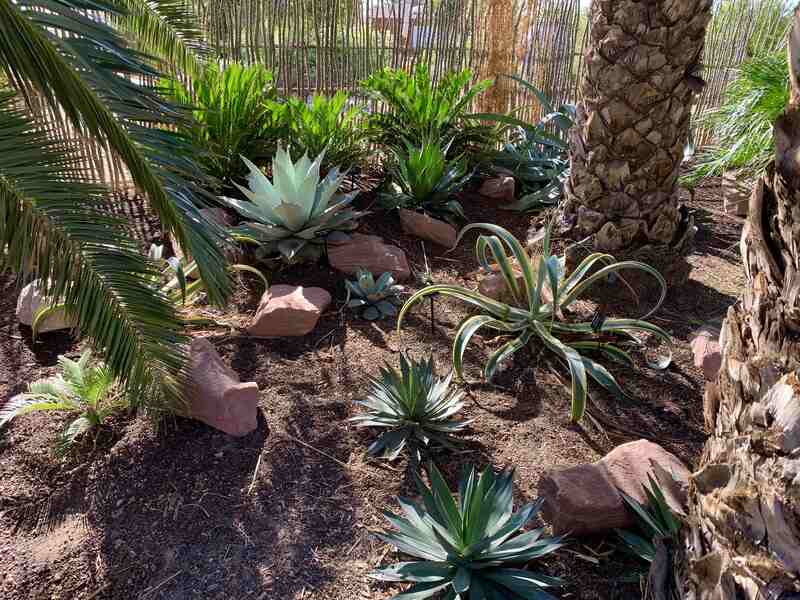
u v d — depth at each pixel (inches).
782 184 39.7
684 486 74.7
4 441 93.0
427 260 144.8
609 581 69.8
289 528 77.5
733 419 46.4
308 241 139.0
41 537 79.2
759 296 43.4
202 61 150.0
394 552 74.7
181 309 117.6
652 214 123.0
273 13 188.9
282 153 131.6
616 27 112.5
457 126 190.2
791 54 38.5
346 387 102.8
